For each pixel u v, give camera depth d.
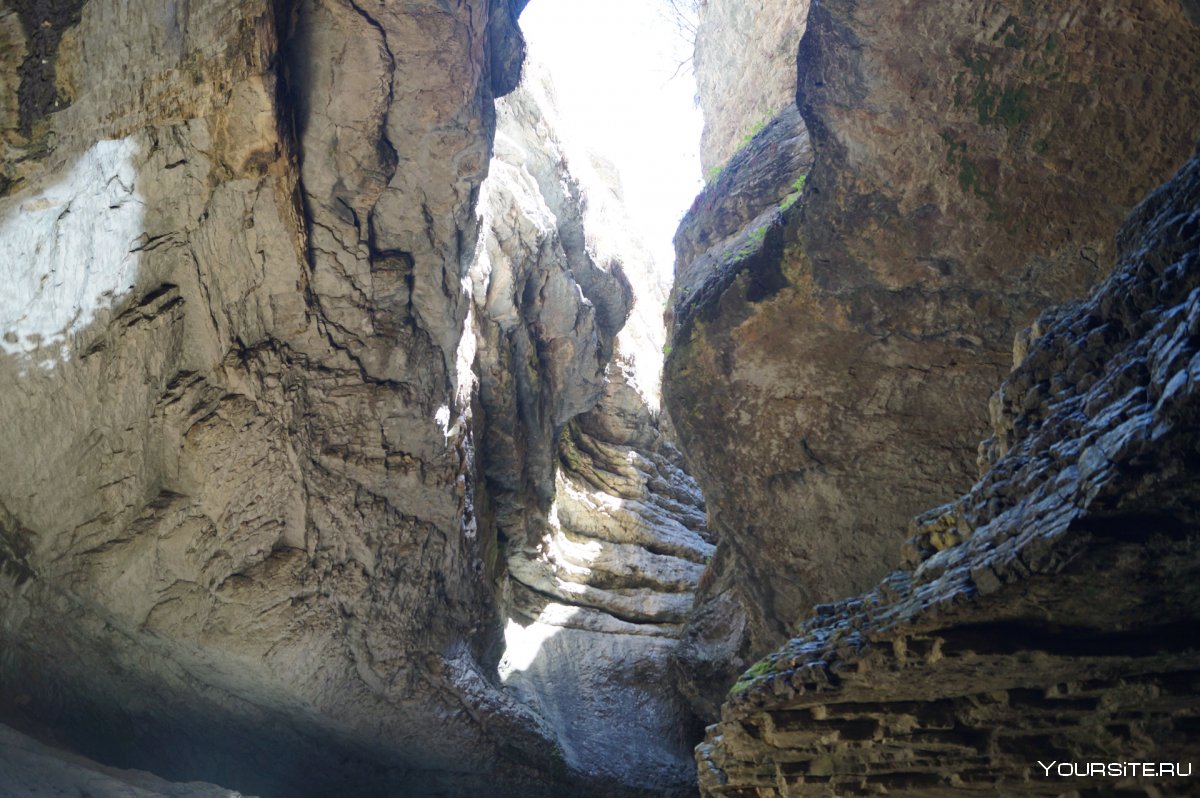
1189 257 5.01
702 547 18.73
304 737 11.63
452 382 11.59
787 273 10.43
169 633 9.72
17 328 7.93
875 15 9.01
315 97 9.39
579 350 16.56
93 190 7.89
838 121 9.56
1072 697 5.61
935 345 10.08
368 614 10.81
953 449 10.27
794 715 6.61
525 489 16.14
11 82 6.82
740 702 6.91
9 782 7.43
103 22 6.96
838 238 10.00
